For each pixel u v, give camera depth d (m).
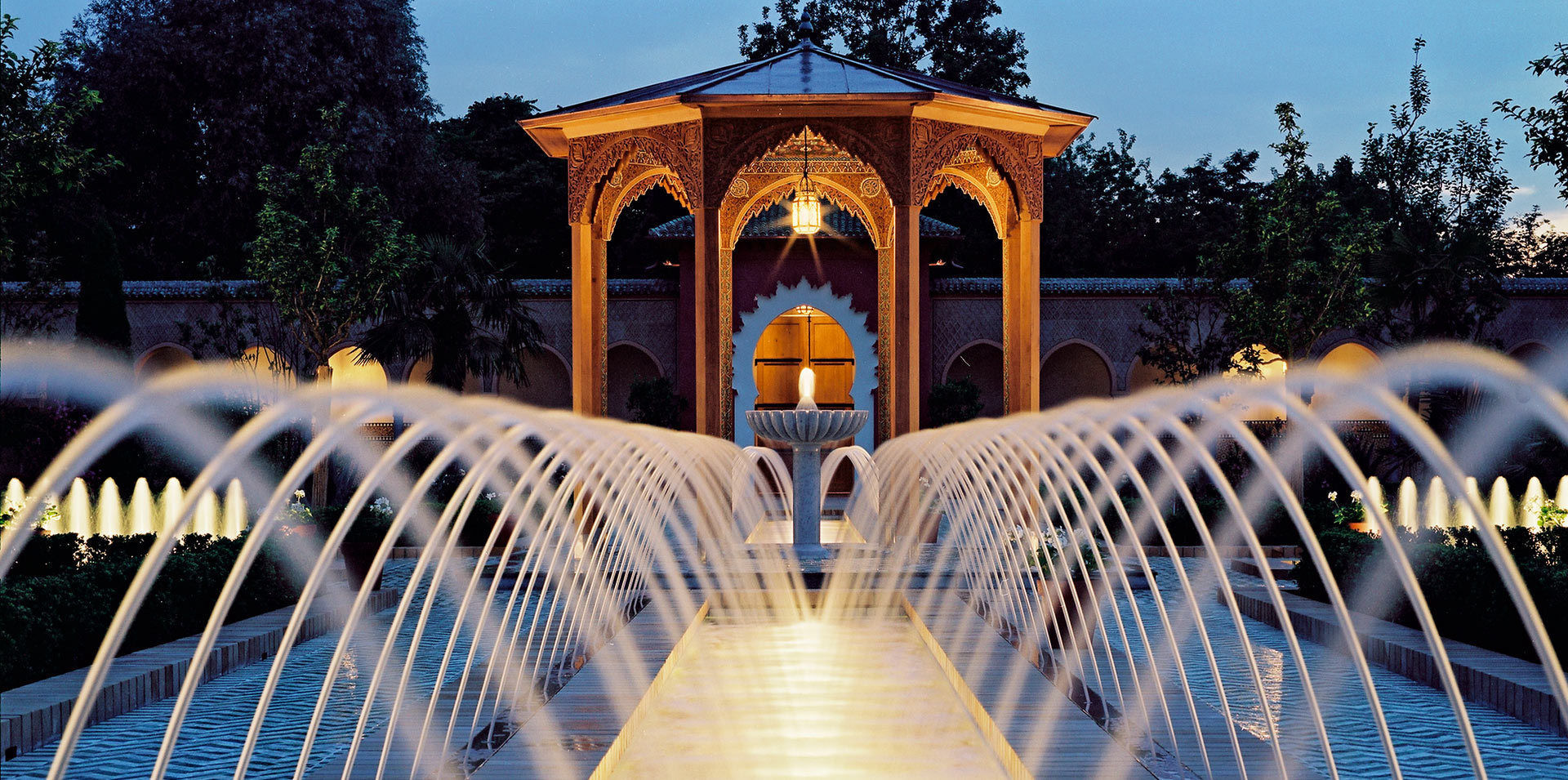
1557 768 4.65
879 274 16.12
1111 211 33.53
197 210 26.50
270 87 26.41
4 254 13.77
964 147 11.36
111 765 4.63
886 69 12.09
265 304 20.52
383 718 5.31
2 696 5.23
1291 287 15.67
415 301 17.42
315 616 7.91
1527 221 30.02
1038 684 5.29
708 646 7.14
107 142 26.97
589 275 12.25
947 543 10.70
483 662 6.13
